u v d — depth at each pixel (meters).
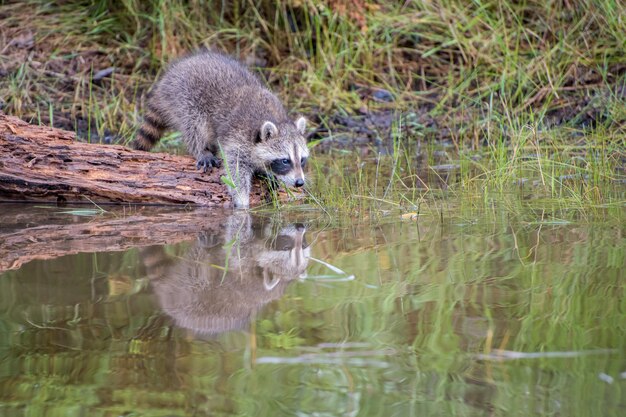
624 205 10.10
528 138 13.89
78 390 4.98
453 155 14.33
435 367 5.25
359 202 10.86
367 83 17.83
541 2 17.88
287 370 5.25
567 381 5.02
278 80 17.80
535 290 6.69
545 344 5.58
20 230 9.34
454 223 9.45
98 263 7.77
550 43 17.69
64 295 6.73
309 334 5.83
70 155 11.03
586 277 7.00
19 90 16.50
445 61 18.05
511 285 6.85
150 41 18.00
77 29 18.33
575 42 17.25
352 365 5.30
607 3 16.95
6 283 7.08
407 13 18.34
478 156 13.97
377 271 7.40
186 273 7.42
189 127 12.95
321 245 8.52
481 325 5.93
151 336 5.80
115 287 6.97
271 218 10.16
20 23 18.22
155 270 7.52
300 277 7.26
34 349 5.58
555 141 13.62
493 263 7.57
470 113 16.44
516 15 17.72
